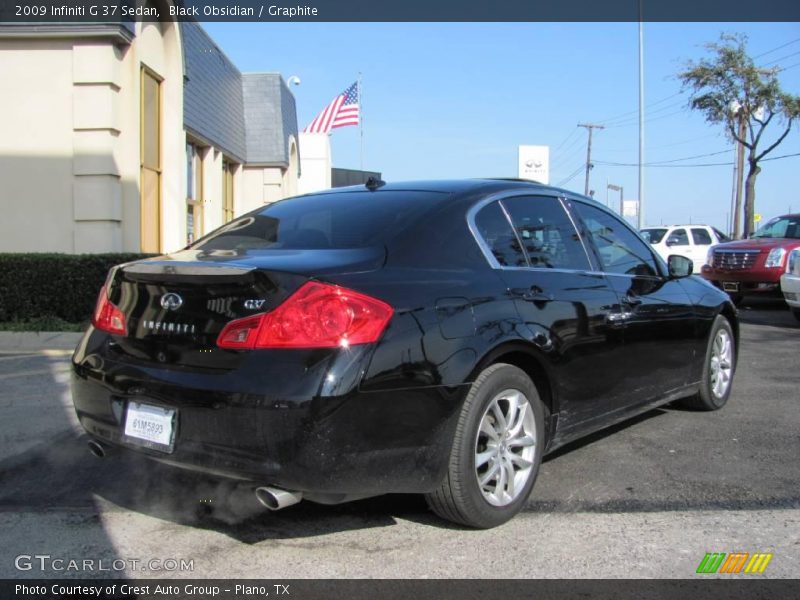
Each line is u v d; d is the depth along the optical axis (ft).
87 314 33.68
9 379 23.43
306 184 106.11
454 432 10.87
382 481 10.14
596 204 16.35
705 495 13.20
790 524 11.92
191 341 10.51
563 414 13.17
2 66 37.27
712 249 47.60
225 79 65.77
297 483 9.61
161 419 10.48
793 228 46.47
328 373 9.59
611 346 14.23
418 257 11.45
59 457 15.47
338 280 10.18
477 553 10.93
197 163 59.62
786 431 17.33
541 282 13.03
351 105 106.73
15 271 32.99
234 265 10.44
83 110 36.96
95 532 11.73
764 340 31.86
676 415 18.88
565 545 11.18
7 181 37.68
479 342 11.18
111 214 37.47
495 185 13.94
